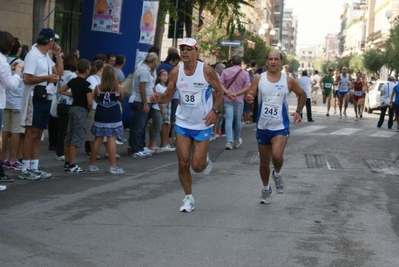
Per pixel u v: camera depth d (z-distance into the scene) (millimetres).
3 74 8820
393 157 14273
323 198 9078
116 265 5551
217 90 7793
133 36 18438
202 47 35344
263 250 6176
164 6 19406
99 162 12328
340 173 11539
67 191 9109
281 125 8250
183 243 6344
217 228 7035
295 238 6703
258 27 82750
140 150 13352
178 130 7867
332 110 35156
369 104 34312
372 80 40750
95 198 8609
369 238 6844
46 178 10219
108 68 10758
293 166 12250
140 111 13203
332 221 7605
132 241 6375
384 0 89000
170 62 14094
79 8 22453
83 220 7273
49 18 20109
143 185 9758
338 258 6008
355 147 15867
